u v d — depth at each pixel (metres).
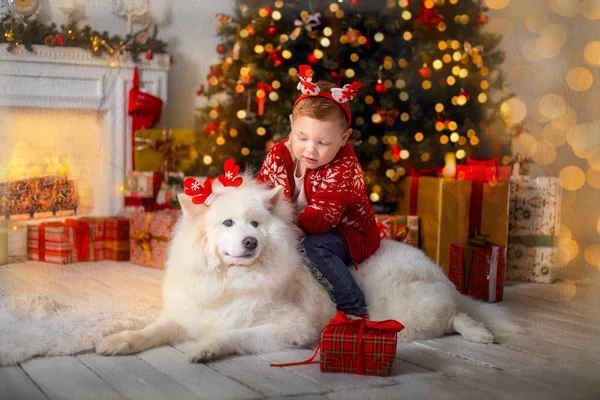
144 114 4.22
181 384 1.51
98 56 4.03
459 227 3.44
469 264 2.80
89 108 4.03
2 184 3.71
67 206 3.99
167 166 4.03
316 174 2.23
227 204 1.80
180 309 1.90
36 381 1.51
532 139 3.97
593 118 3.67
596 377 1.67
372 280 2.14
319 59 3.88
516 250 3.48
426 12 3.87
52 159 3.90
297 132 2.17
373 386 1.55
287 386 1.52
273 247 1.85
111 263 3.76
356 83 2.16
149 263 3.66
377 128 4.09
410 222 3.54
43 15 3.84
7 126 3.72
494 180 3.43
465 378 1.64
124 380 1.53
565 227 3.68
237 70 4.07
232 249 1.75
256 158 4.05
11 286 2.83
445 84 4.04
